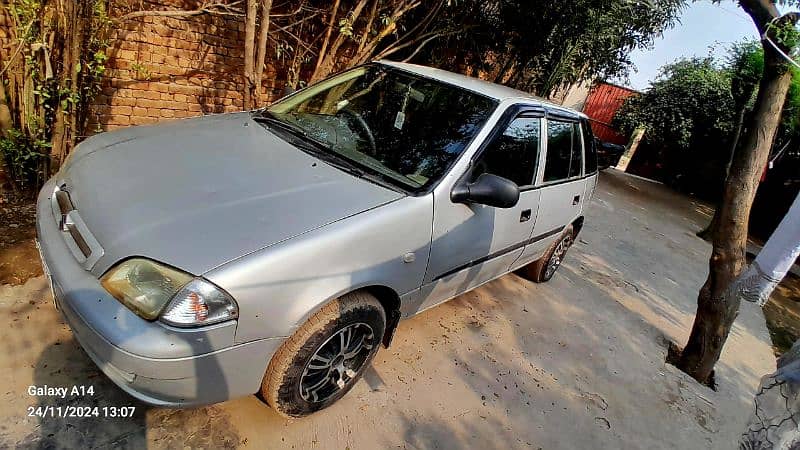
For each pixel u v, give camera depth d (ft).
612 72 29.91
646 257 20.30
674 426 9.77
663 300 16.19
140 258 5.34
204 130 8.36
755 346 14.62
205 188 6.37
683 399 10.76
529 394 9.33
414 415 7.91
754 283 6.61
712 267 11.05
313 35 16.72
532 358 10.50
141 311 5.21
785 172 32.17
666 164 43.04
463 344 10.17
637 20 25.04
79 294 5.41
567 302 13.62
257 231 5.81
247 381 5.94
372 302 7.00
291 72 15.92
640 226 25.26
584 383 10.23
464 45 21.62
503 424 8.37
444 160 8.04
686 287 18.26
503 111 8.96
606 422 9.25
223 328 5.34
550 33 22.54
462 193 7.82
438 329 10.40
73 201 6.36
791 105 26.71
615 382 10.60
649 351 12.39
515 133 9.29
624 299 15.14
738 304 10.97
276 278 5.59
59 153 11.23
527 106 9.69
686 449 9.23
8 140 10.53
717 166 39.04
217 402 5.92
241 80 16.22
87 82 11.66
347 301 6.62
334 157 7.98
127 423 6.44
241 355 5.64
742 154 10.32
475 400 8.70
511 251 10.53
